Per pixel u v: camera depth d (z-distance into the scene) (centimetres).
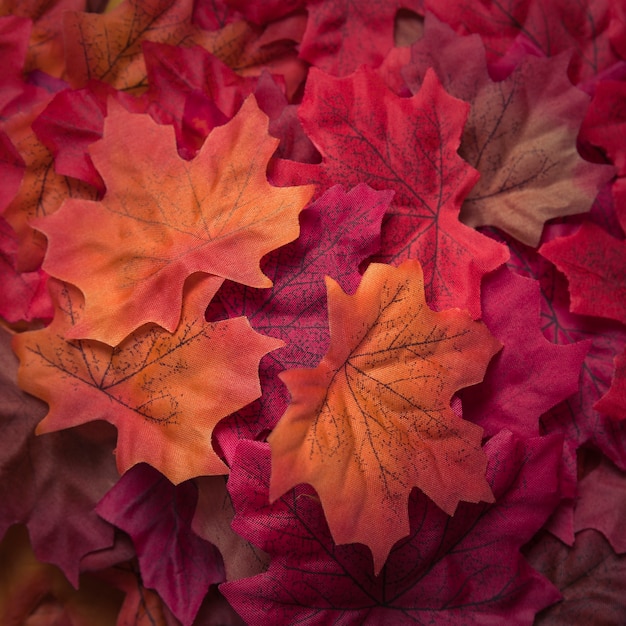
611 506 30
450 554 29
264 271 29
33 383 29
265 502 28
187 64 31
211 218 28
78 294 29
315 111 29
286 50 32
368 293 28
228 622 30
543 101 31
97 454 30
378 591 29
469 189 30
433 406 28
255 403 28
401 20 32
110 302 28
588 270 30
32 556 30
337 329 27
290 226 28
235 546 29
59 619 30
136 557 30
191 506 30
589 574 30
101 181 30
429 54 31
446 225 30
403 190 30
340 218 29
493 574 29
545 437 29
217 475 29
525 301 29
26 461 29
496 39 32
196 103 30
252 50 32
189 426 28
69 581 30
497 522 29
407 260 28
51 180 30
